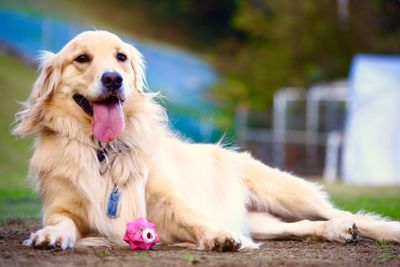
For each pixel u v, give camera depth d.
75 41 7.12
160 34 53.34
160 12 55.22
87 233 6.76
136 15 54.44
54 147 6.86
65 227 6.27
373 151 23.39
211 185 7.88
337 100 28.64
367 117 23.44
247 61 43.16
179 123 37.66
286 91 31.52
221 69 47.31
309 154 29.44
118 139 6.86
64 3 49.12
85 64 6.94
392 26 40.78
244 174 8.40
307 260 5.65
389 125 23.36
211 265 5.23
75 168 6.70
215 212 7.76
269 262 5.44
